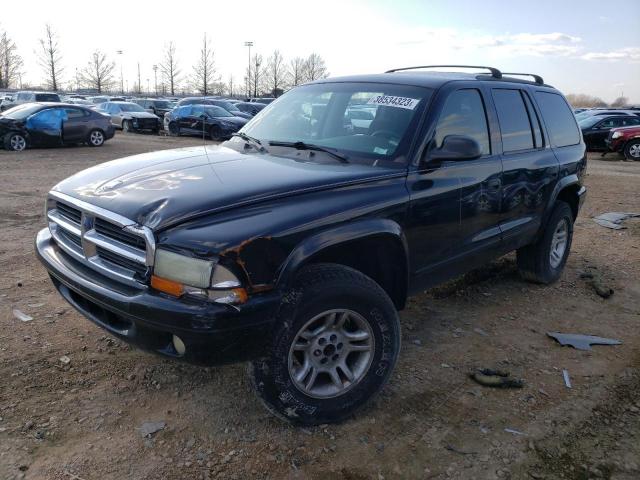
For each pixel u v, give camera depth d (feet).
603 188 37.50
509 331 14.06
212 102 82.33
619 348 13.35
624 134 58.85
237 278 8.13
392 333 10.11
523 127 14.99
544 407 10.73
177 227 8.31
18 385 10.48
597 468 9.13
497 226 13.88
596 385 11.62
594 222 26.78
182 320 8.00
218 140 69.51
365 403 10.10
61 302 14.38
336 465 8.89
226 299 8.10
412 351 12.75
